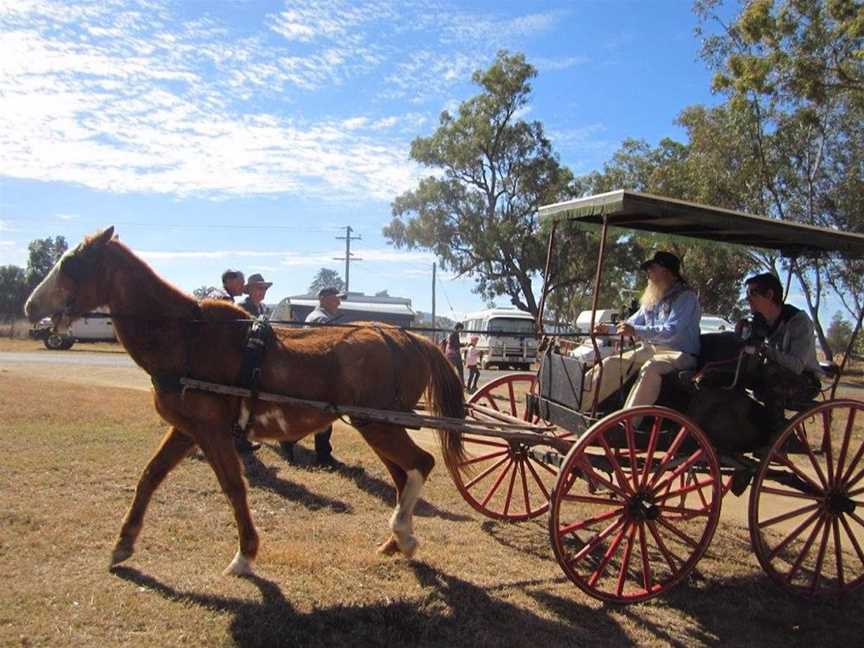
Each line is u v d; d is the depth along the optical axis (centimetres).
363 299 2528
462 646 424
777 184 2252
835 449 1028
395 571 523
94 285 496
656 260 593
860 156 2128
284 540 570
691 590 543
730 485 582
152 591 455
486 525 655
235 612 436
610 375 570
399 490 584
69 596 439
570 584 531
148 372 500
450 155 4100
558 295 4116
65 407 1079
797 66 1770
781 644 466
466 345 1997
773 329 594
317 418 522
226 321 504
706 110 2333
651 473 522
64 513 583
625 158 3981
